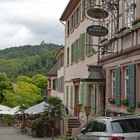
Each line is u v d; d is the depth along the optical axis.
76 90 36.28
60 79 47.88
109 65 24.88
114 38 22.89
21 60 139.50
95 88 28.52
